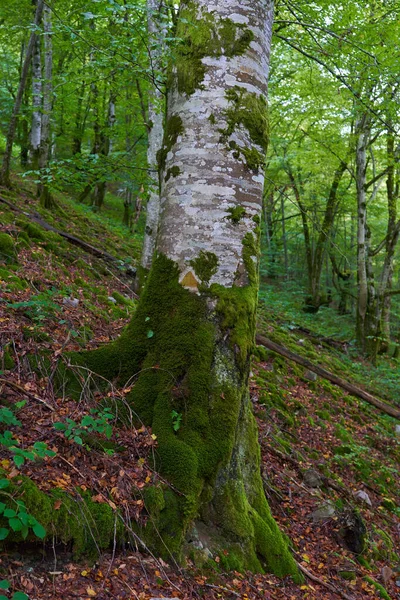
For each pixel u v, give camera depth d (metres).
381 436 8.03
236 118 3.84
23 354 3.82
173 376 3.64
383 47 9.30
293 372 8.71
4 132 18.86
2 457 2.79
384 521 5.57
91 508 2.85
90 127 18.34
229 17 3.89
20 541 2.55
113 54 4.54
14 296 4.79
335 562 4.20
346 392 9.27
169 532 3.13
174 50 3.99
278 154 19.03
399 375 12.05
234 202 3.81
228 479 3.59
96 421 3.09
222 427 3.54
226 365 3.65
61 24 4.79
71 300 5.62
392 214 15.64
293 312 15.94
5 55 18.50
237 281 3.80
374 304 15.02
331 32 6.35
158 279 3.90
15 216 8.17
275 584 3.47
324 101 14.17
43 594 2.42
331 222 18.50
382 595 4.04
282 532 4.16
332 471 6.08
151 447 3.44
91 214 13.39
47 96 10.20
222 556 3.32
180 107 3.92
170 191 3.92
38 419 3.30
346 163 15.53
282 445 5.79
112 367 3.90
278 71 16.19
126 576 2.76
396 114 11.07
